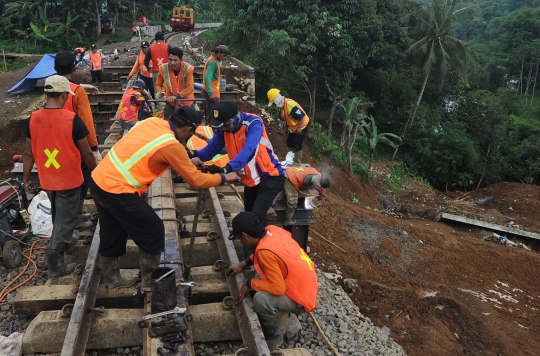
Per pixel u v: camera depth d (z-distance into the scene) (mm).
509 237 16344
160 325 3520
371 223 12117
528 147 26922
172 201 5465
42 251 5531
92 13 29156
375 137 21141
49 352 3838
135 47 23094
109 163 3436
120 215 3521
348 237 10945
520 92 50469
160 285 3590
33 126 3922
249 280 4027
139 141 3422
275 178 4469
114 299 4148
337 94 20969
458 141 24375
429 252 11609
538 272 11875
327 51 20172
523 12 51969
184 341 3455
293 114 6793
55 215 4340
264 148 4355
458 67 26359
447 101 27906
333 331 5039
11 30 26625
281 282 3854
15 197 5676
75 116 3955
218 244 5262
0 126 12039
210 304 4250
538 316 9484
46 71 14914
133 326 3912
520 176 26859
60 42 26953
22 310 4121
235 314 4160
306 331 4801
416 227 12922
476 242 13273
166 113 7301
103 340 3861
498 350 7645
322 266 9047
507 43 52781
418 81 26750
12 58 22375
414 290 9133
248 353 3668
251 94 16672
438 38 24812
